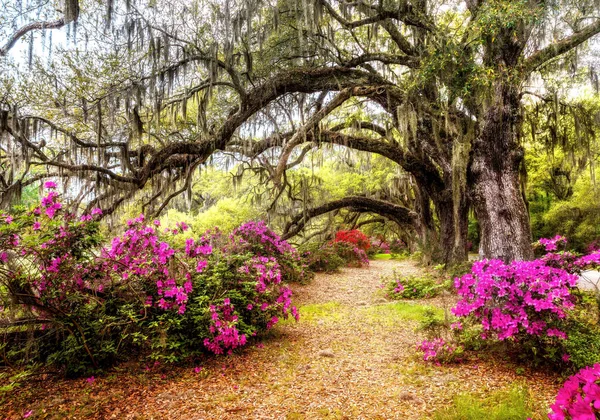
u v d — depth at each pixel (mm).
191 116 10602
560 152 15945
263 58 9117
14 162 6645
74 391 3631
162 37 7289
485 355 4230
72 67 7219
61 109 7465
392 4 8156
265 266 5969
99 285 4246
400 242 25719
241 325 5012
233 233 9180
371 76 9102
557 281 3785
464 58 7164
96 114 7605
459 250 10422
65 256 3861
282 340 5406
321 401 3451
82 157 8562
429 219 13867
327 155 18234
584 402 1516
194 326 4551
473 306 4168
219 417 3148
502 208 7539
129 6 6586
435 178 11461
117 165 9188
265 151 12711
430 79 7715
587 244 16297
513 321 3830
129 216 11102
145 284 4555
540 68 9523
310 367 4324
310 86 9062
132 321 4117
